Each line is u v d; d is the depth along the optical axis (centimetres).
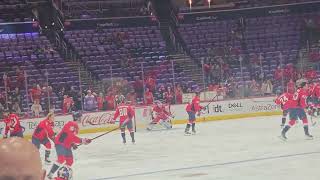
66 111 2031
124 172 1032
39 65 2469
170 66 2564
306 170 936
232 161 1085
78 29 2838
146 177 960
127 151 1364
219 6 3100
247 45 2875
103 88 2150
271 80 2358
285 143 1331
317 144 1283
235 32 2948
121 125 1527
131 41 2814
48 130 1168
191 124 1825
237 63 2611
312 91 1817
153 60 2684
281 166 991
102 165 1145
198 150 1294
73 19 2836
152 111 1953
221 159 1123
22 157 109
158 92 2309
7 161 108
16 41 2652
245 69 2553
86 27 2848
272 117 2167
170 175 965
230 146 1330
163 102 2184
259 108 2252
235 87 2278
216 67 2489
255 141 1405
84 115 1977
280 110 2275
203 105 2178
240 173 940
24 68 2433
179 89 2191
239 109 2227
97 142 1628
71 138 899
